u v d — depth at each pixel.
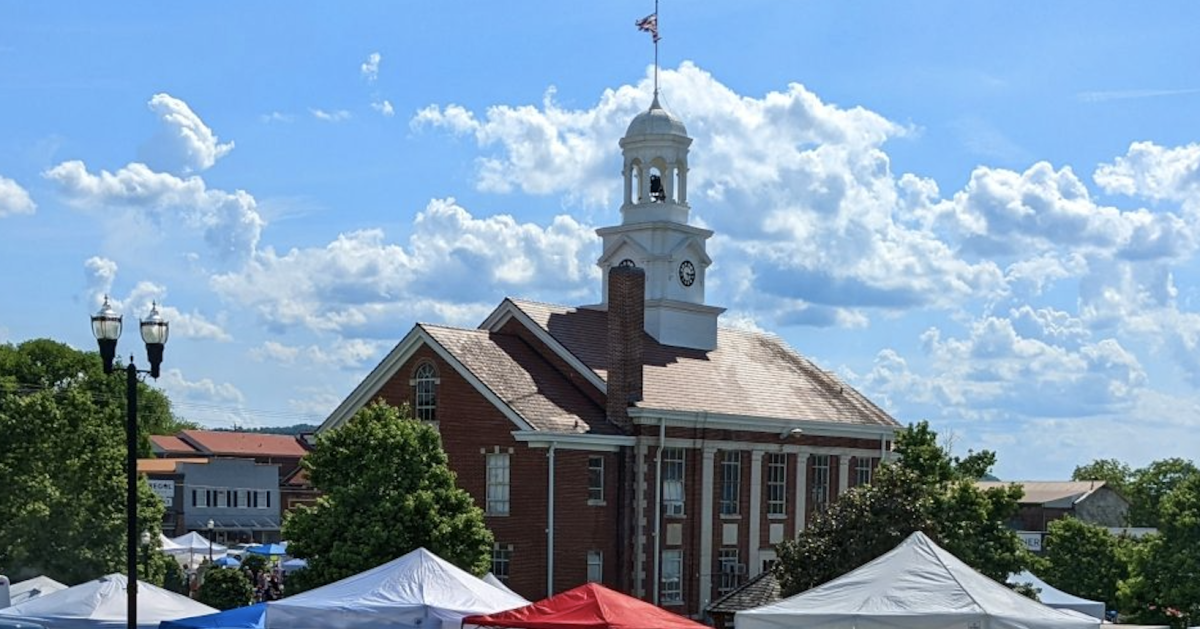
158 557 59.41
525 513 59.06
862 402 77.31
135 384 29.88
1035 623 27.44
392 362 62.97
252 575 69.31
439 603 30.38
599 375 63.62
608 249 72.69
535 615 28.33
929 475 55.09
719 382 70.19
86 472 56.09
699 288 73.06
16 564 54.59
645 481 62.69
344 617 30.02
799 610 28.08
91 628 33.06
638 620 27.81
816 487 72.69
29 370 109.25
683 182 73.06
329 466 50.66
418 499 49.12
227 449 144.62
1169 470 119.69
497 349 63.81
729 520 67.19
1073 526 77.94
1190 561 61.97
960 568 29.52
